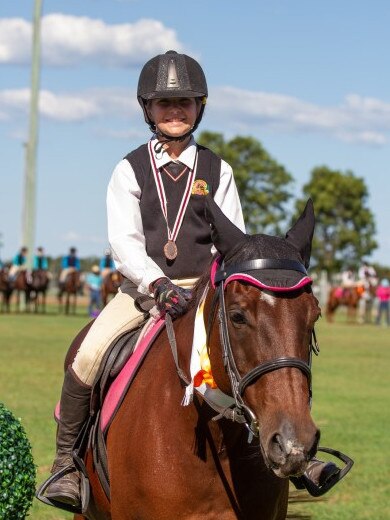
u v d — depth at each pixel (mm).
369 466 11102
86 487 5426
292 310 4145
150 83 5457
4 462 5957
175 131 5426
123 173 5461
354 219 84250
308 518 5715
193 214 5410
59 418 5746
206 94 5469
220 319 4340
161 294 4965
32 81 42688
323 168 85938
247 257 4309
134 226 5371
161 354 5086
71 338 27625
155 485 4754
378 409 15461
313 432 3961
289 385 4043
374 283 50094
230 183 5539
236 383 4250
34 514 8875
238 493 4719
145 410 4930
